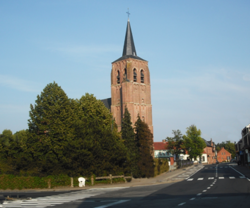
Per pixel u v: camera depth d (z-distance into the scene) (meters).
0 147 44.16
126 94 94.94
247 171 55.56
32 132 45.47
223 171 58.78
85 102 59.81
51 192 29.94
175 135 91.50
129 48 101.38
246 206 15.51
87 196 24.00
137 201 19.27
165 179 46.50
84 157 36.09
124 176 41.56
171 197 21.03
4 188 34.44
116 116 99.56
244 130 79.44
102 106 62.47
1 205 18.91
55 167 35.94
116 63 101.94
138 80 99.19
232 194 21.31
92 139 38.22
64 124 44.69
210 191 24.05
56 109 45.38
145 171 49.62
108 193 26.47
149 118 100.00
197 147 106.50
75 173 36.34
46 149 44.12
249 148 71.62
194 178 44.06
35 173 35.88
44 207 17.36
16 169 37.22
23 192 30.95
